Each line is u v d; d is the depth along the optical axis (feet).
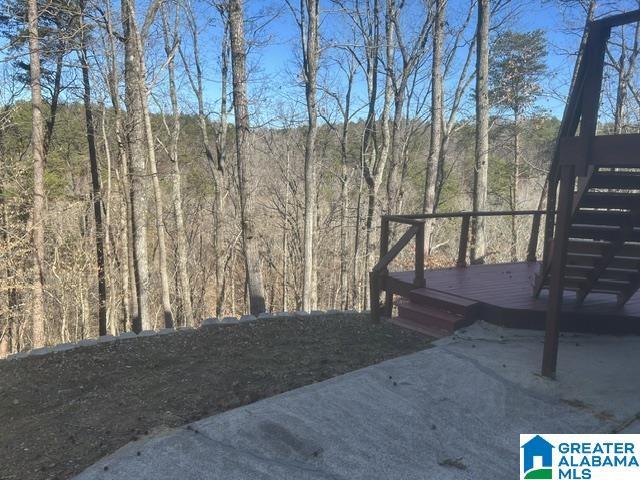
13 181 45.57
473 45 56.85
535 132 74.90
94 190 54.80
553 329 13.52
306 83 52.75
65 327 57.62
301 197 79.56
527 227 87.10
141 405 12.42
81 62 46.73
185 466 9.27
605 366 14.35
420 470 9.46
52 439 10.84
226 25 60.13
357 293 62.59
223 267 70.64
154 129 69.10
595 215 14.17
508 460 9.89
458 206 89.97
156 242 78.54
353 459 9.69
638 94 50.52
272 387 13.16
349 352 16.02
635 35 46.29
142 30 46.19
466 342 16.40
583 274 16.57
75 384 14.42
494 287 20.52
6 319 49.16
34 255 43.14
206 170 83.56
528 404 12.23
